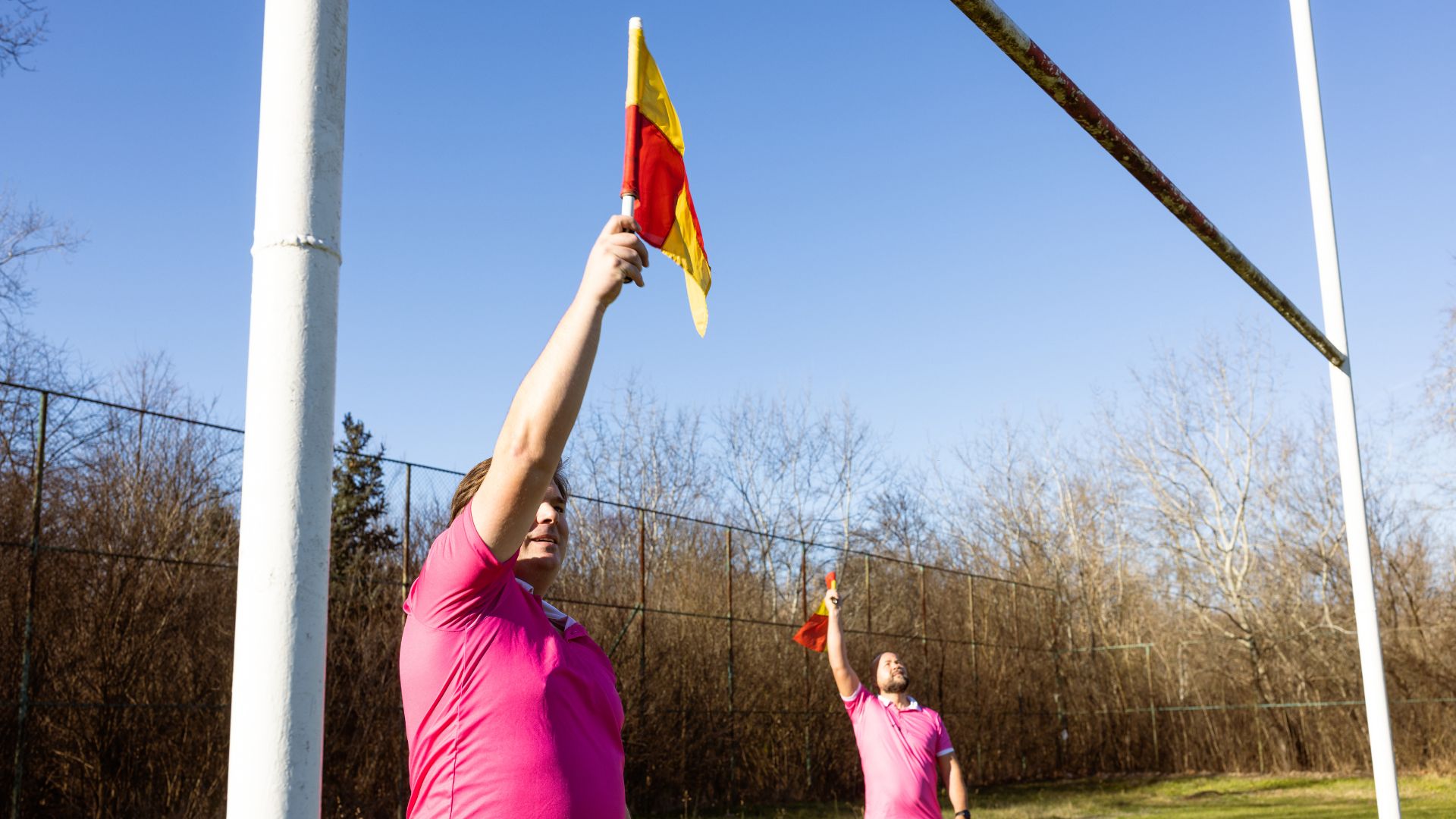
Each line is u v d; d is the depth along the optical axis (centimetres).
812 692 1953
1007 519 3562
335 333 157
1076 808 1931
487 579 191
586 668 214
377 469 1312
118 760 1127
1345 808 1791
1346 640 2528
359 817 1237
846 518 3459
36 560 1021
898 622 2278
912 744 512
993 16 301
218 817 1167
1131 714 2720
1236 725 2609
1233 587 2853
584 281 173
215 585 1234
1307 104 707
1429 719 2352
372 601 1327
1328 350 656
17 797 981
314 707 145
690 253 218
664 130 216
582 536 1688
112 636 1142
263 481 147
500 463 177
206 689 1207
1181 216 448
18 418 1087
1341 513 2692
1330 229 693
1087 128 369
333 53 163
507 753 192
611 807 206
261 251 155
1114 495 3462
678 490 3197
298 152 157
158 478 1201
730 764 1728
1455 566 2481
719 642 1789
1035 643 2639
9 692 1056
